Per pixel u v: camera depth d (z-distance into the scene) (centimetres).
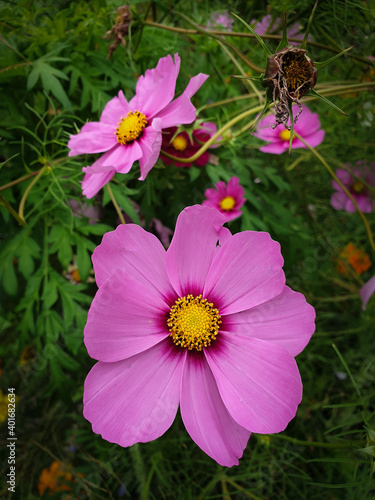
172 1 27
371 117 30
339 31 25
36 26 23
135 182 25
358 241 36
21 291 25
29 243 23
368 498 23
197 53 30
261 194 27
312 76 13
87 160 23
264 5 28
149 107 17
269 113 21
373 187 32
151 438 12
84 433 29
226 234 13
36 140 24
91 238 24
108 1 24
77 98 25
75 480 30
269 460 28
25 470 31
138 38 24
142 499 25
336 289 37
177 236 13
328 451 28
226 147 25
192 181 27
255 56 29
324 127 32
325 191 34
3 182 23
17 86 23
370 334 35
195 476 28
